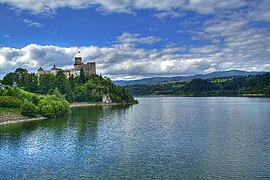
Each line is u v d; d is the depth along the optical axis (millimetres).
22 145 78438
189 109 192375
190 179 52031
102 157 66438
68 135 92375
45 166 60375
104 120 132500
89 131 100000
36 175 55250
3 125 114375
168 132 96500
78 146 77125
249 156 65312
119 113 169500
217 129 101312
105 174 55250
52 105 146250
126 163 61625
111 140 84312
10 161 64000
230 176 53188
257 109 180500
